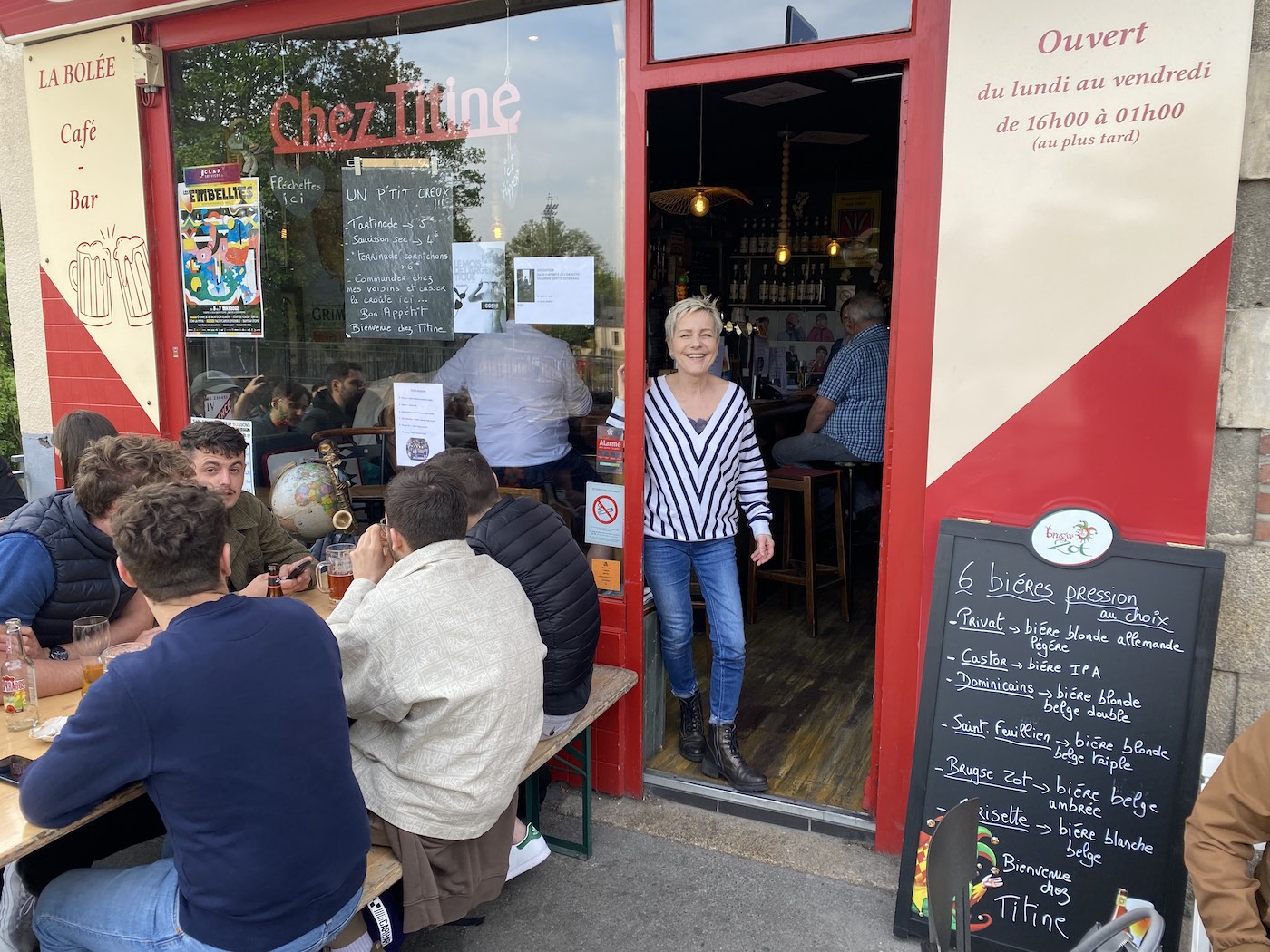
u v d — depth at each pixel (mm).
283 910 1671
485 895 2256
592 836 2980
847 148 6512
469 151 3225
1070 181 2279
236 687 1633
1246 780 1598
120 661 1632
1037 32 2264
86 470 2287
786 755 3371
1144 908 1337
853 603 5148
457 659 2076
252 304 3717
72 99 3889
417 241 3363
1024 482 2420
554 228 3109
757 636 4621
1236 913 1558
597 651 3168
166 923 1728
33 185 4141
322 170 3508
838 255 7625
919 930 2426
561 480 3199
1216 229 2164
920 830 2395
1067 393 2348
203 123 3701
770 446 5508
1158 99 2176
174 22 3650
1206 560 2150
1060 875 2244
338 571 2812
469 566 2168
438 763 2092
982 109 2340
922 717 2385
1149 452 2287
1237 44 2098
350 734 2260
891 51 2492
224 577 1791
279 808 1653
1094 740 2225
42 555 2311
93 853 2422
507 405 3262
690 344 2967
